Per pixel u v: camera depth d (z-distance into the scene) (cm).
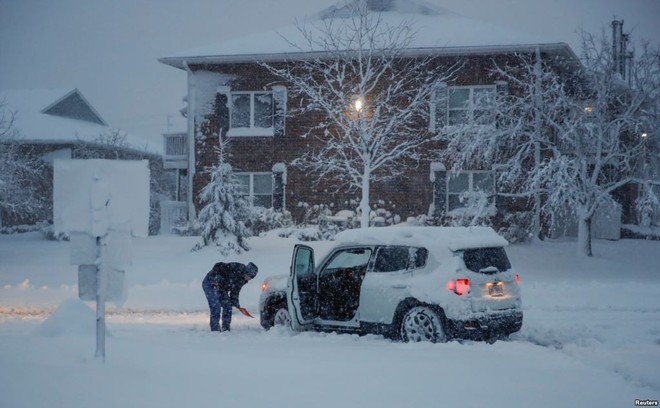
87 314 1257
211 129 3972
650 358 1155
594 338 1446
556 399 843
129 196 922
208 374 906
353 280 1495
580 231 3156
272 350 1148
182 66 4050
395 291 1388
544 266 2909
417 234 1417
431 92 3412
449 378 932
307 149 3844
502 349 1189
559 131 3222
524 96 3375
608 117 3198
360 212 3725
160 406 738
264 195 3950
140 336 1391
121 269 923
